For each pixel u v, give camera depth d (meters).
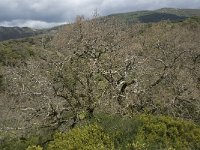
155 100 24.08
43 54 23.23
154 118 11.56
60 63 19.84
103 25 26.81
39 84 19.61
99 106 17.52
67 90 19.52
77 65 19.98
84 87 19.22
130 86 20.45
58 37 25.86
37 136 20.34
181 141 10.54
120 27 30.83
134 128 10.98
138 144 9.68
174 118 11.89
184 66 36.59
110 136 10.52
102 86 19.39
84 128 10.77
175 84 26.89
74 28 25.42
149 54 35.81
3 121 23.89
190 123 11.48
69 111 19.86
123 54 22.92
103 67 20.47
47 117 19.42
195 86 30.77
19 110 21.11
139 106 21.19
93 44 20.86
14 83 20.95
